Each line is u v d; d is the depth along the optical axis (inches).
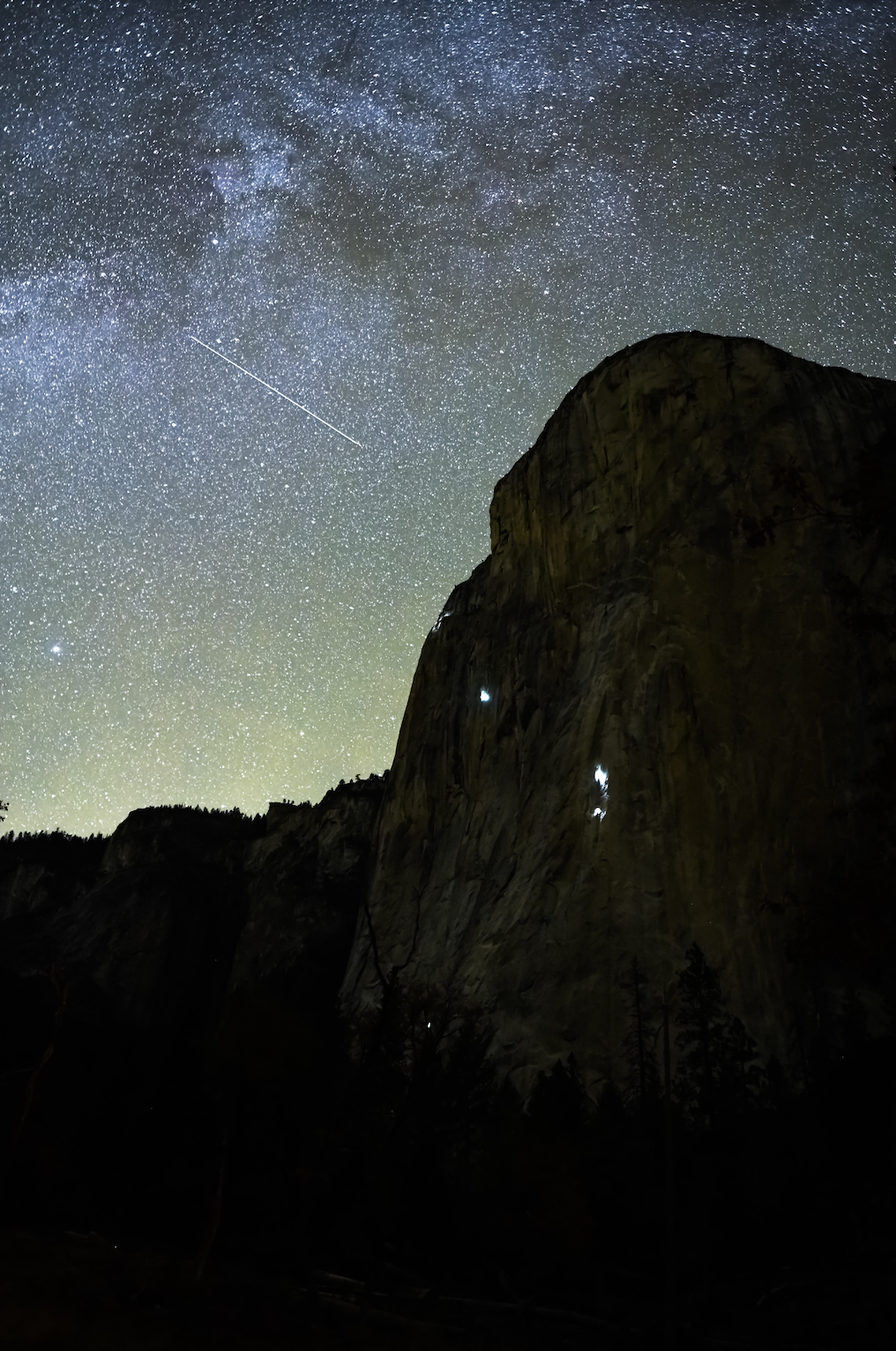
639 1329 1067.9
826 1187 1414.9
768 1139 1581.0
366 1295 900.0
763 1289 1272.1
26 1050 1380.4
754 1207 1408.7
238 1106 967.6
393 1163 1151.0
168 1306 746.8
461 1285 1174.3
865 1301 1152.2
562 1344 985.5
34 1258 791.1
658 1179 1434.5
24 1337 609.0
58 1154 1103.0
